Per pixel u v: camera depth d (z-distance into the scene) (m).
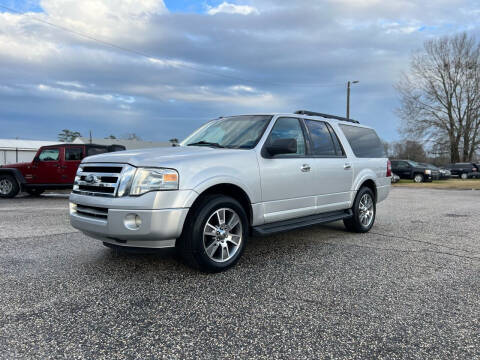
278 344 2.25
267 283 3.34
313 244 4.96
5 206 9.59
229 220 3.76
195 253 3.42
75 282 3.33
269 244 4.96
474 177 32.28
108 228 3.26
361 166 5.69
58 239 5.19
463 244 5.00
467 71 35.16
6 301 2.89
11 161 39.09
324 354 2.14
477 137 36.06
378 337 2.35
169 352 2.15
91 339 2.30
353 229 5.74
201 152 3.71
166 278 3.46
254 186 3.94
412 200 11.66
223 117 5.09
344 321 2.57
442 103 36.59
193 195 3.33
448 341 2.31
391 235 5.62
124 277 3.47
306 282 3.38
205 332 2.40
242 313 2.69
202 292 3.10
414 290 3.19
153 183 3.21
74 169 11.77
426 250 4.64
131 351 2.16
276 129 4.43
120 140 43.47
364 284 3.34
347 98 29.06
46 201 11.02
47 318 2.59
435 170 24.38
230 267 3.74
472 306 2.86
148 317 2.62
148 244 3.30
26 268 3.76
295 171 4.45
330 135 5.32
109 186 3.36
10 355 2.10
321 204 4.89
